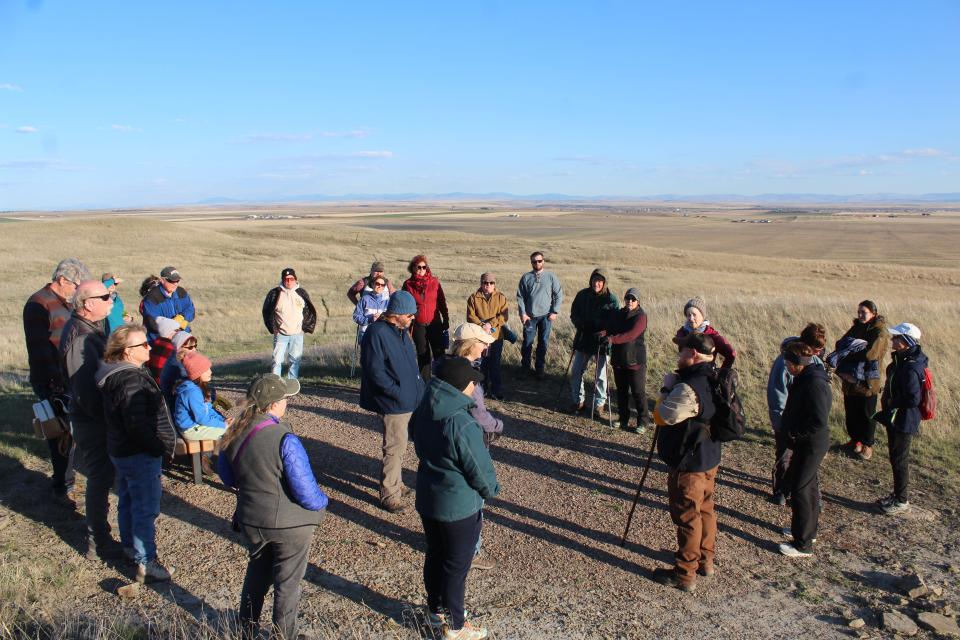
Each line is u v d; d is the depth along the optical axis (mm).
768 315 13875
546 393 9875
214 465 6574
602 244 59906
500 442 7840
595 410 8930
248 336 20703
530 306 10234
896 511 6176
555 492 6520
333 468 6883
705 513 4961
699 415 4707
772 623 4441
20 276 35188
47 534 5203
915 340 6035
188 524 5504
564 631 4250
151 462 4547
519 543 5461
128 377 4285
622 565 5168
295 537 3648
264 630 3912
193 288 33750
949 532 5859
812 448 5250
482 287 9367
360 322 9773
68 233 50906
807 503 5312
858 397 7488
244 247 51500
